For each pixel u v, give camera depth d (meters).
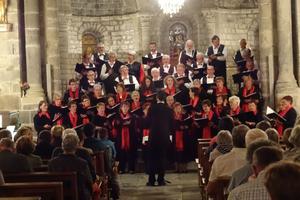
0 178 6.77
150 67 19.05
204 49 28.22
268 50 17.98
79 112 16.45
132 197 12.71
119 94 17.09
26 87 18.16
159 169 14.16
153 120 14.26
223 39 28.16
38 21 18.69
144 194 13.04
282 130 14.35
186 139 16.36
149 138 14.18
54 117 16.34
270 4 17.95
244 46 18.12
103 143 11.96
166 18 28.42
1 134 10.33
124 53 28.41
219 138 9.10
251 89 16.97
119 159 16.48
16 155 8.51
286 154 7.24
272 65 17.77
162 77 18.44
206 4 27.98
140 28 28.02
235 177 6.39
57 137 11.06
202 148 12.24
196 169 16.59
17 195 6.76
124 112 16.50
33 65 18.44
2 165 8.40
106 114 16.58
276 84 17.67
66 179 7.80
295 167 3.22
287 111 14.55
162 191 13.34
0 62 18.30
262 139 6.10
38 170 9.08
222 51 18.80
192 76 17.88
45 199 6.79
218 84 17.14
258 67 19.56
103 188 10.98
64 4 26.83
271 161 4.86
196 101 16.58
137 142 16.52
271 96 17.70
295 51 17.81
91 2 28.33
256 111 15.41
